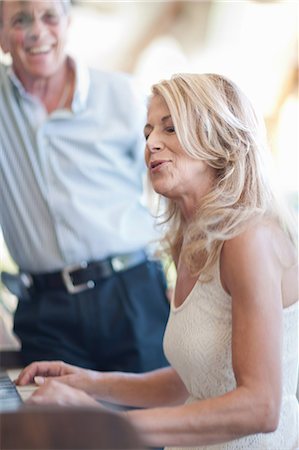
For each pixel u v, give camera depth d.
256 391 1.59
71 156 2.79
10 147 2.79
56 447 1.03
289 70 4.95
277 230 1.79
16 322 2.84
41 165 2.77
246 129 1.85
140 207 2.94
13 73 2.80
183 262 1.94
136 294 2.81
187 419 1.56
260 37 5.01
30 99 2.77
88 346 2.80
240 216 1.75
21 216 2.79
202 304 1.81
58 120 2.79
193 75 1.88
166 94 1.84
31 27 2.69
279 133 4.86
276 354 1.64
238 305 1.69
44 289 2.80
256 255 1.71
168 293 2.87
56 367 2.14
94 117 2.82
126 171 2.89
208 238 1.75
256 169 1.84
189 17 5.13
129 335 2.79
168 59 5.19
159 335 2.83
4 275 2.90
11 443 1.03
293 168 4.72
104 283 2.80
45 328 2.78
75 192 2.78
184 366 1.86
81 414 1.05
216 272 1.77
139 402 2.13
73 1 4.86
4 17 2.72
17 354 2.81
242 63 5.07
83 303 2.77
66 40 2.78
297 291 1.83
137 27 5.18
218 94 1.85
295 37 4.94
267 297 1.68
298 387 2.28
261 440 1.80
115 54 5.23
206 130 1.83
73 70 2.82
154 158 1.86
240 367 1.63
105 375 2.13
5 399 1.82
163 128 1.87
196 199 1.88
